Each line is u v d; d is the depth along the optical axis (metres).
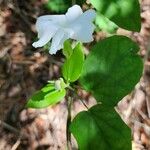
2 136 0.60
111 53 0.32
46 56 0.67
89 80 0.33
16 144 0.60
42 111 0.62
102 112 0.32
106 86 0.32
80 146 0.32
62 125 0.62
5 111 0.62
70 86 0.33
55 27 0.31
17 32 0.69
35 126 0.61
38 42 0.32
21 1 0.72
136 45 0.32
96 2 0.35
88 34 0.31
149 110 0.65
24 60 0.66
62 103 0.63
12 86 0.64
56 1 0.58
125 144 0.31
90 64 0.33
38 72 0.65
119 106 0.64
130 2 0.35
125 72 0.32
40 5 0.71
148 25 0.74
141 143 0.63
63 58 0.67
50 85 0.32
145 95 0.66
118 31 0.71
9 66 0.66
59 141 0.61
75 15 0.31
